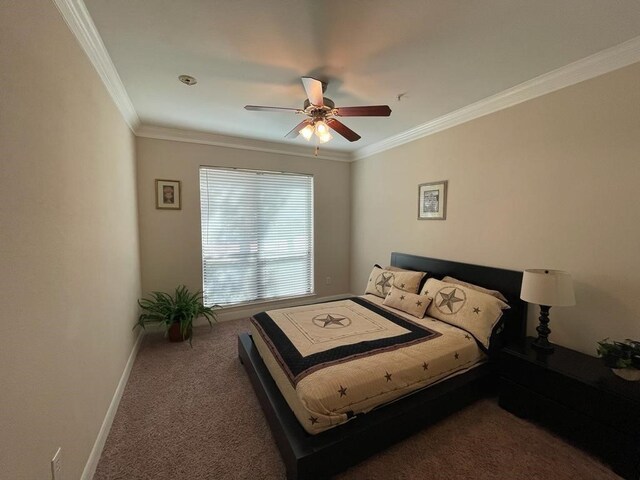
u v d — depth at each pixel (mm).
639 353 1597
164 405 2090
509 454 1646
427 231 3340
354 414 1585
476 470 1540
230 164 3789
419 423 1758
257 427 1869
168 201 3463
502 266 2562
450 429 1844
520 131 2383
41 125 1104
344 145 4148
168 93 2414
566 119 2092
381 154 4031
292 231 4348
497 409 2043
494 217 2615
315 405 1476
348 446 1472
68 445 1265
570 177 2090
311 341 2045
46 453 1080
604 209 1927
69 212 1347
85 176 1572
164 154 3412
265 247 4148
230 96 2479
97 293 1731
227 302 3934
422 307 2613
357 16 1498
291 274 4387
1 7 875
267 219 4137
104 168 1947
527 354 1973
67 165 1337
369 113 2129
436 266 3145
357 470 1532
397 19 1521
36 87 1073
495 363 2229
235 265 3953
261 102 2605
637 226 1790
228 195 3838
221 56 1869
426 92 2408
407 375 1784
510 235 2492
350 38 1688
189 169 3557
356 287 4691
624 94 1809
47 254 1128
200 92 2396
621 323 1868
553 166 2182
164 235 3473
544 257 2266
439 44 1751
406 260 3566
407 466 1562
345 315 2602
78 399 1389
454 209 2996
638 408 1438
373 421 1582
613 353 1641
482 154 2695
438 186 3156
